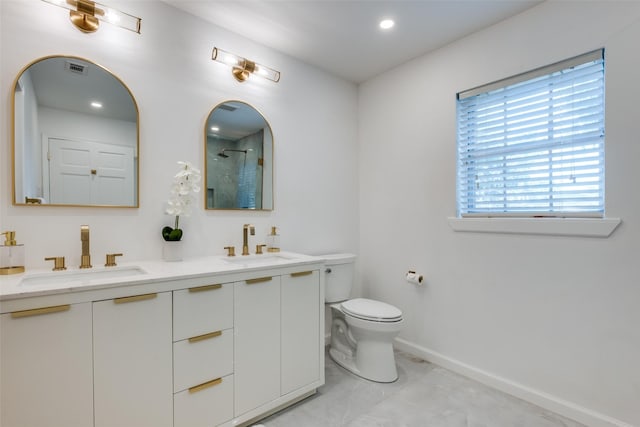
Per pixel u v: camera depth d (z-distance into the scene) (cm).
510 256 193
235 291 153
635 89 148
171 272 140
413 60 247
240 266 158
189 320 138
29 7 143
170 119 183
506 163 201
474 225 208
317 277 189
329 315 266
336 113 274
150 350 128
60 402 110
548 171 183
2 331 100
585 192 169
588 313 163
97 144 160
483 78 206
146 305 127
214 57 194
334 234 272
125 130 168
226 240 206
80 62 155
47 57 147
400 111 257
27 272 135
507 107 200
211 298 145
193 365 139
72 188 153
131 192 169
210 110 199
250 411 158
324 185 264
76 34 154
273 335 167
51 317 108
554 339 175
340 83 277
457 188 222
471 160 219
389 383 202
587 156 169
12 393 102
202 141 195
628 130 150
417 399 183
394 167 262
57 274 138
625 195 151
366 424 160
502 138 203
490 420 164
